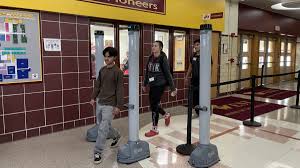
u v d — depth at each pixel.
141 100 5.00
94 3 4.01
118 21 4.53
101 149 2.77
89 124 4.26
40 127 3.69
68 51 3.90
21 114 3.49
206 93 2.67
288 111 5.34
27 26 3.43
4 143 3.34
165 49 5.48
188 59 5.94
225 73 7.36
